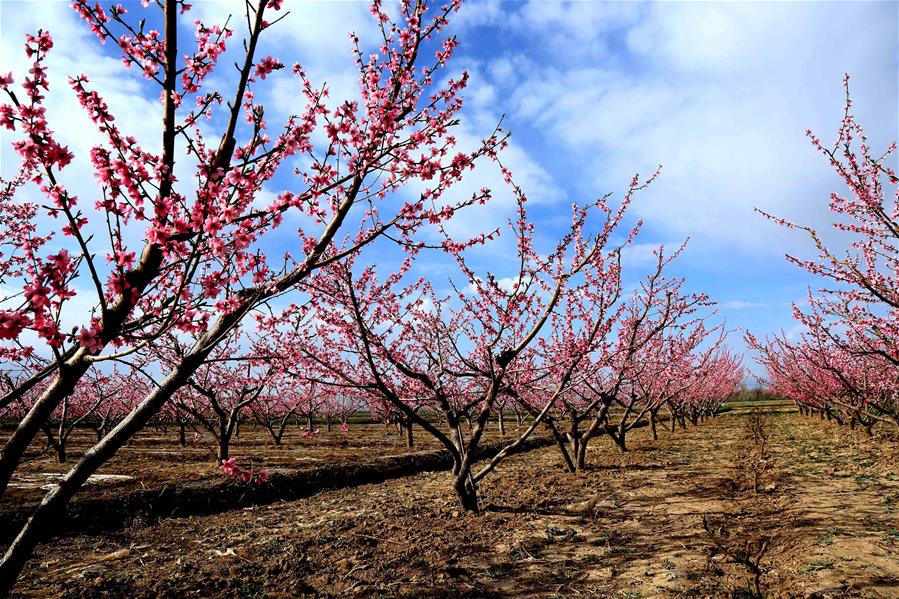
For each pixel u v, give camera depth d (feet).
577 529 23.97
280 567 20.10
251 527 27.78
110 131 9.96
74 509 29.04
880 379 45.14
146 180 9.82
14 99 8.28
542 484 36.58
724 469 37.70
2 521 26.68
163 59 11.04
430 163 14.02
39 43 8.57
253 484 36.55
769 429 67.10
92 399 74.13
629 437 71.87
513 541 22.33
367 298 28.48
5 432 72.69
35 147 8.30
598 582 17.30
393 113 13.23
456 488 27.53
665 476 36.58
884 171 23.82
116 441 10.17
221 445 47.14
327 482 41.52
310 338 28.25
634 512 26.73
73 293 9.00
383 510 30.19
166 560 22.16
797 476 32.94
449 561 19.95
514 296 26.43
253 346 26.63
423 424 27.50
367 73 15.99
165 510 31.65
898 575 15.21
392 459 50.88
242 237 10.48
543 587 17.25
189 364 10.75
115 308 9.68
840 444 46.50
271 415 80.69
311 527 26.71
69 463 48.96
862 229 27.96
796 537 19.76
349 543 22.93
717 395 99.19
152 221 9.78
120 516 29.84
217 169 10.27
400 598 16.56
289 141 11.39
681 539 21.21
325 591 17.49
